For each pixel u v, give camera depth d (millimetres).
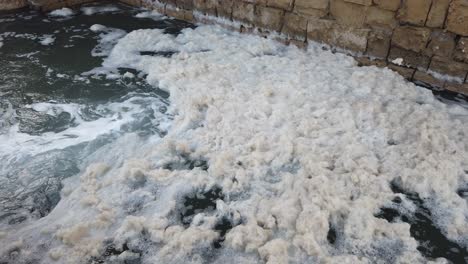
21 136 3760
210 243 2629
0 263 2514
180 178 3127
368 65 4695
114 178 3125
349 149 3293
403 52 4387
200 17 6066
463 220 2762
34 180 3250
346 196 2857
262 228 2637
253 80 4352
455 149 3242
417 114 3666
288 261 2439
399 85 4184
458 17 3850
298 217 2662
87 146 3611
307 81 4273
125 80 4668
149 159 3332
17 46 5469
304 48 5133
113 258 2545
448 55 4105
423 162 3092
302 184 2922
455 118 3709
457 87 4199
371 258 2504
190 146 3496
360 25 4535
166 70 4656
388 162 3191
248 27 5559
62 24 6152
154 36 5582
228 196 2990
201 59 4844
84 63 5047
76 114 4078
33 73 4805
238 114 3775
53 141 3686
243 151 3324
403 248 2572
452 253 2621
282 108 3795
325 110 3730
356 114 3717
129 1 6887
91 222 2729
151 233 2658
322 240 2578
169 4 6340
